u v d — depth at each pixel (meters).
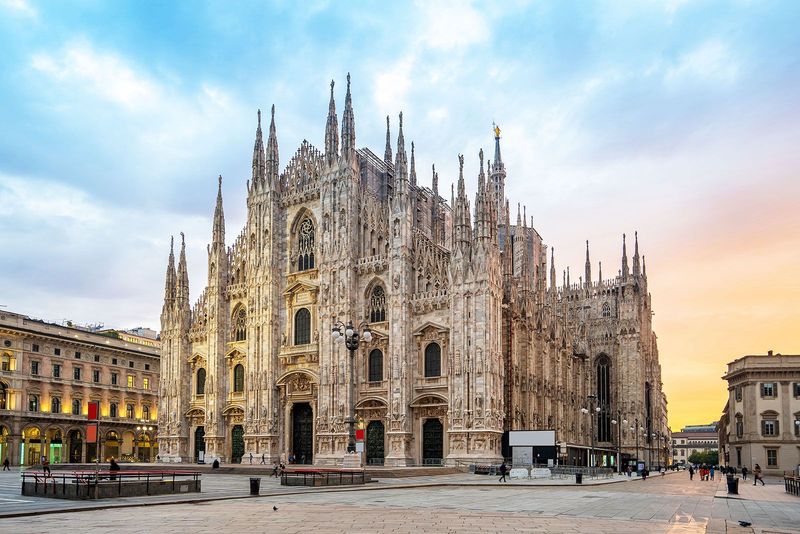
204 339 105.75
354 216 92.62
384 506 36.12
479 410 78.38
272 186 101.12
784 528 29.89
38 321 119.94
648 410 157.88
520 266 131.12
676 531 27.23
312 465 87.88
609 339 151.88
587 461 120.25
